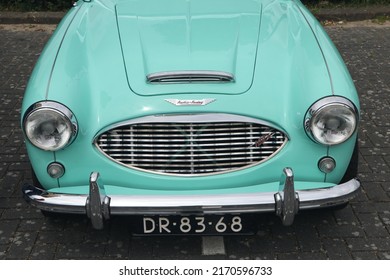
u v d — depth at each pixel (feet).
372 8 23.66
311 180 9.04
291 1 12.37
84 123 8.72
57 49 10.32
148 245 10.21
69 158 8.86
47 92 8.87
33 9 24.36
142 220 9.00
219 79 9.00
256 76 9.18
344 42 20.83
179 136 8.65
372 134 13.92
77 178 8.98
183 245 10.18
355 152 9.67
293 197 8.36
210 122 8.57
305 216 10.83
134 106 8.65
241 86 8.95
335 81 9.04
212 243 10.20
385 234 10.34
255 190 8.73
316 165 8.93
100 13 11.68
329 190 8.79
